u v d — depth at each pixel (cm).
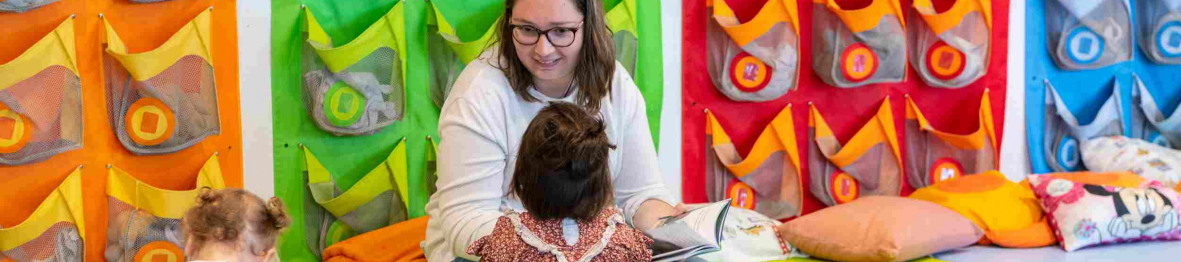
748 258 264
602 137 181
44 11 231
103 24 239
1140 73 354
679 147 312
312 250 274
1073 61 339
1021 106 345
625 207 215
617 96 210
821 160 324
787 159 317
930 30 319
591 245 181
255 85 261
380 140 277
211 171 254
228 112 257
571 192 177
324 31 265
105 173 245
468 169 196
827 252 263
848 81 311
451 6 280
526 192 180
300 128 268
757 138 318
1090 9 334
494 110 197
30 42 230
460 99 199
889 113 324
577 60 200
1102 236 276
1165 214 279
